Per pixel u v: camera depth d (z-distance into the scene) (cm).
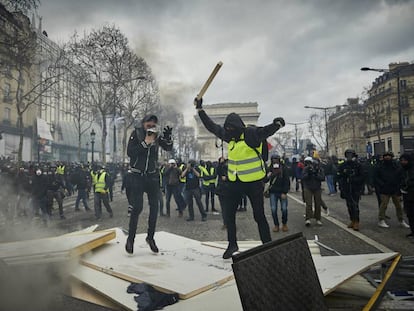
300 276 201
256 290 173
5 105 3572
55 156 5159
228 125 379
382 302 262
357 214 866
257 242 468
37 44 1850
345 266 324
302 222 999
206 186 1277
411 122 5272
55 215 1254
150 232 418
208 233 862
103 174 1166
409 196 765
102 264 353
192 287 288
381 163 928
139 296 275
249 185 380
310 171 934
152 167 417
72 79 2767
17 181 1113
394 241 731
